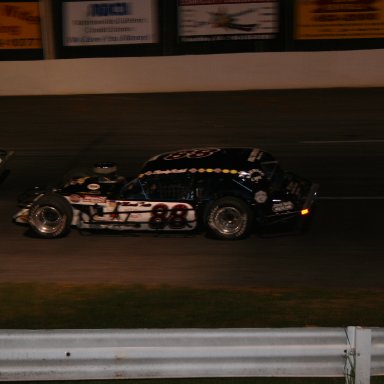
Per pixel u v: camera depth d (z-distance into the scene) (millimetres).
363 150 30906
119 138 34500
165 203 21297
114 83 44031
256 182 20859
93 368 10836
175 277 18484
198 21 44656
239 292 16984
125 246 21141
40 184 28281
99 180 22734
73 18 45219
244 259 19688
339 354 10750
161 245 21094
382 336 10773
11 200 26391
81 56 45625
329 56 42438
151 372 10852
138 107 40406
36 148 33438
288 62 42781
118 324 15023
